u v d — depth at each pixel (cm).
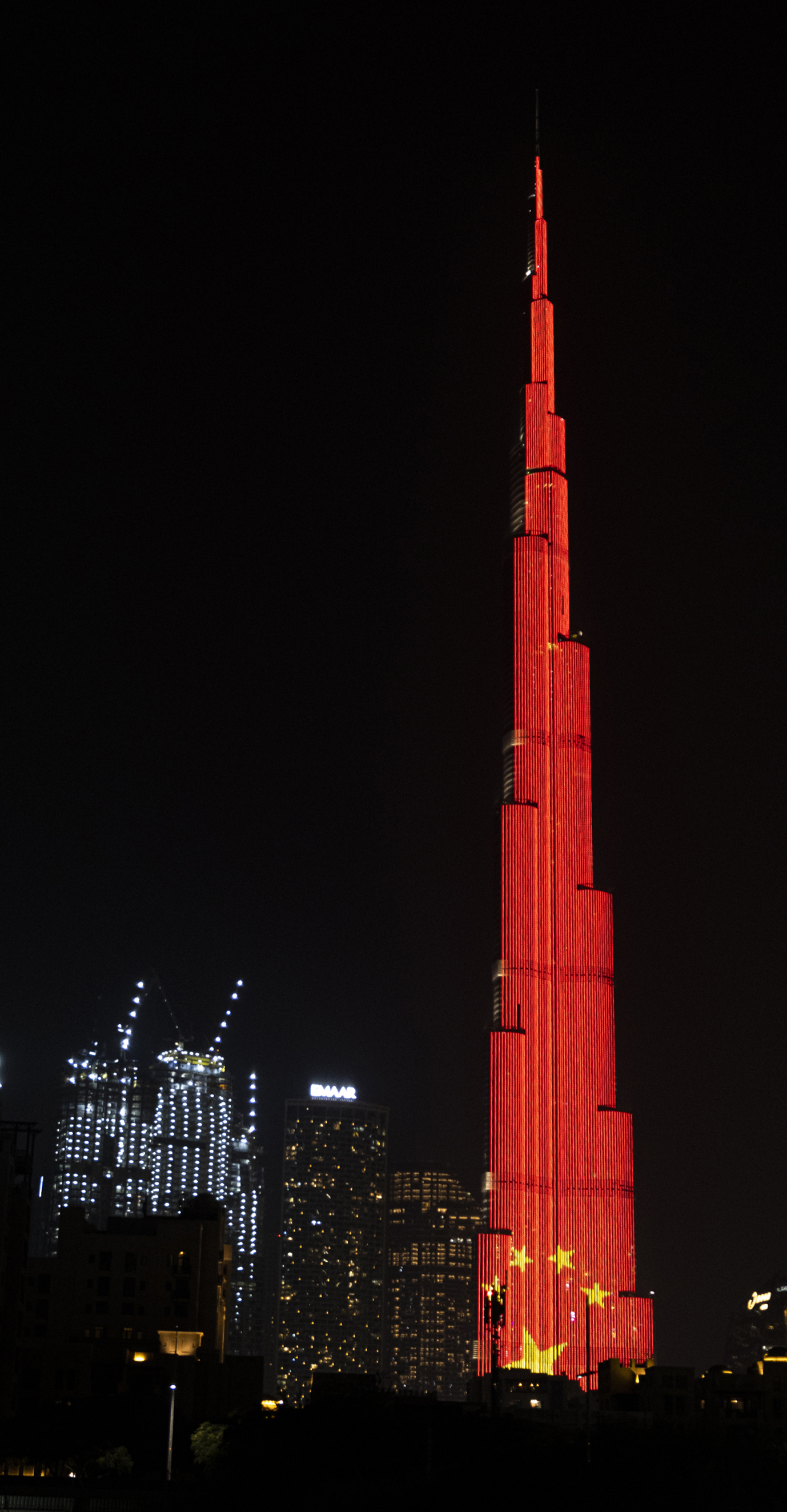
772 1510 14200
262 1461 15938
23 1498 14600
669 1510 13962
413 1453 15862
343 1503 13925
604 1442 15575
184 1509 14462
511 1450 15375
